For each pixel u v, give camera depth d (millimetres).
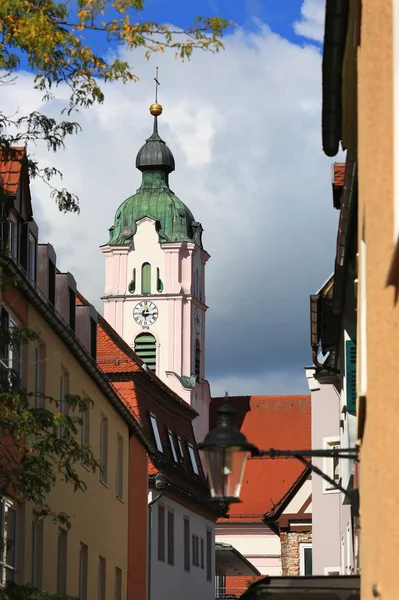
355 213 19469
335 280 23766
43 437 20812
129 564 45781
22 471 20469
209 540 65000
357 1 11523
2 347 20625
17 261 29156
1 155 20328
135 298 130875
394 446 8789
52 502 32500
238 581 95500
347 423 26906
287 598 20234
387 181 9078
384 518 9398
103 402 40281
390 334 9039
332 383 35312
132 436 46094
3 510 27375
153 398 57469
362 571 13188
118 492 43812
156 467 53125
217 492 12406
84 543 36969
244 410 124562
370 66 10367
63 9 19125
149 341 130125
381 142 9453
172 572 55625
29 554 30047
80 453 20969
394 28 8148
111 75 19484
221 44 18641
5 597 20859
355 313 26328
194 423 128750
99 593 39969
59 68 19453
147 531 49406
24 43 18781
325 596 20031
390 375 9047
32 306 30609
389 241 8945
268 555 107250
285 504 52781
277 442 120812
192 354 130250
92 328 41031
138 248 131875
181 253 132000
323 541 39125
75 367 35750
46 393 32094
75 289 37219
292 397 125000
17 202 29438
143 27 18688
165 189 135375
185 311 130500
